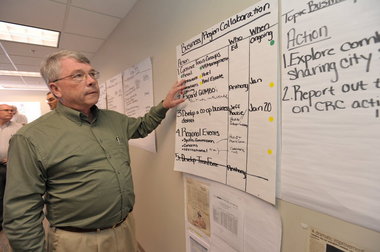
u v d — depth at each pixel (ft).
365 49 1.39
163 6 3.91
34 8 5.26
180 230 4.03
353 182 1.53
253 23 2.19
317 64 1.67
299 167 1.87
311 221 1.84
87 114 3.31
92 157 2.98
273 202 2.07
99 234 3.08
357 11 1.41
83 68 3.00
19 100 21.49
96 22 6.14
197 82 3.10
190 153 3.34
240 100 2.41
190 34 3.23
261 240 2.37
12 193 2.58
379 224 1.41
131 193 3.46
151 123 3.84
